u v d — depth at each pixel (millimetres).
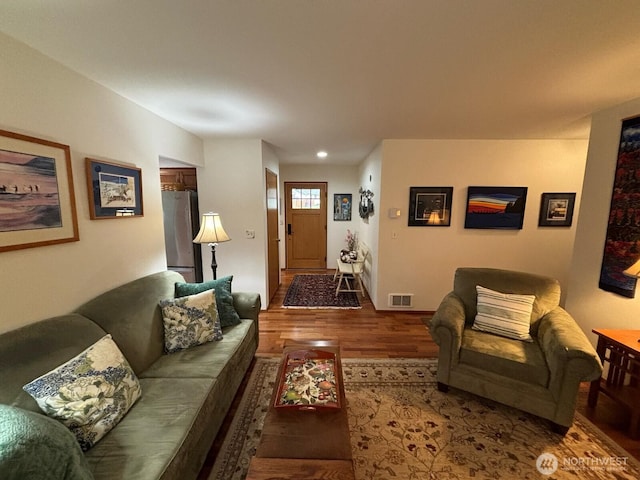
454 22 1242
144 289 2084
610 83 1865
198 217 3820
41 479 804
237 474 1510
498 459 1607
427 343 3012
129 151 2189
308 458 1113
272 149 4270
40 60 1465
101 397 1288
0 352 1165
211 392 1591
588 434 1778
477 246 3713
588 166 2482
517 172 3553
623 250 2154
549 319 2125
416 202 3652
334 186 6145
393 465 1564
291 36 1353
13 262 1339
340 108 2383
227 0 1088
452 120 2729
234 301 2588
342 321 3570
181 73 1734
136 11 1149
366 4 1121
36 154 1435
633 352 1723
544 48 1458
